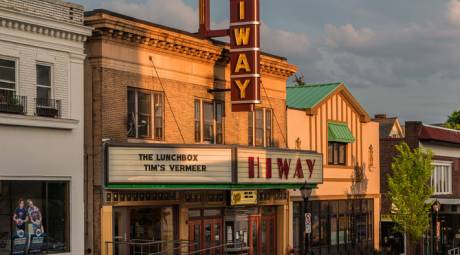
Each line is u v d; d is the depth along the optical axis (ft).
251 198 114.83
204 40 108.88
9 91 82.28
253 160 104.47
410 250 162.40
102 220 91.81
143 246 98.22
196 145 98.02
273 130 124.67
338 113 142.20
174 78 104.27
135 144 92.89
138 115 98.48
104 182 91.09
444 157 172.96
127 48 96.37
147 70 99.71
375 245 153.99
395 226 152.25
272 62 122.83
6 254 81.56
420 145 162.50
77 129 89.30
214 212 111.86
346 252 142.72
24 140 83.20
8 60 82.43
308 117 133.59
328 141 138.41
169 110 103.30
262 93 122.31
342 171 142.31
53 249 86.74
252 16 107.34
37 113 84.53
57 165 86.84
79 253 89.35
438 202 154.51
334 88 139.54
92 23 91.97
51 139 86.22
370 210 153.28
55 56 86.99
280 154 110.63
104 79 92.68
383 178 164.86
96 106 92.27
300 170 115.24
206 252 109.29
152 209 101.35
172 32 103.55
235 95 108.17
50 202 86.58
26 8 83.61
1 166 80.69
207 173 98.53
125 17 96.53
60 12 87.30
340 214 141.90
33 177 84.12
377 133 156.15
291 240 127.03
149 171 93.66
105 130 92.63
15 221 82.58
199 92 108.99
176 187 95.91
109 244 92.32
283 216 125.39
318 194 133.59
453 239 181.47
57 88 87.04
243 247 112.47
